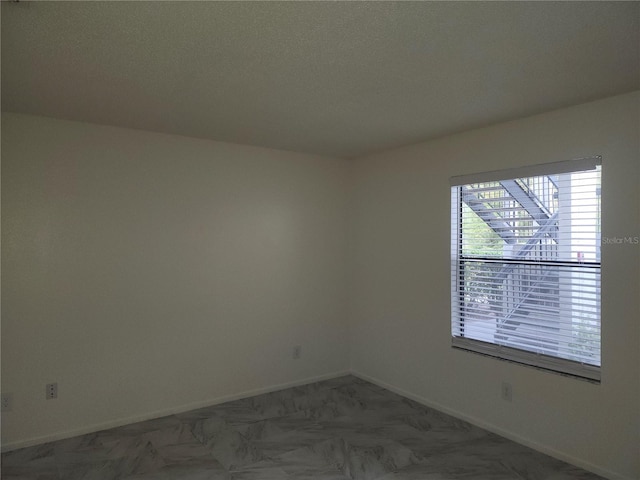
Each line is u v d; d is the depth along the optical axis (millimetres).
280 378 4258
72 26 1819
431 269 3816
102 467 2785
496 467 2807
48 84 2480
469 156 3496
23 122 3061
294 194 4344
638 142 2553
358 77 2379
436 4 1645
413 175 3986
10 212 3014
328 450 3027
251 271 4070
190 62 2184
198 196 3779
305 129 3465
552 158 2953
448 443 3135
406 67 2236
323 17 1743
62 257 3188
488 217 3426
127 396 3439
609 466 2660
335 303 4645
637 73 2311
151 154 3555
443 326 3707
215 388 3867
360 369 4602
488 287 3408
